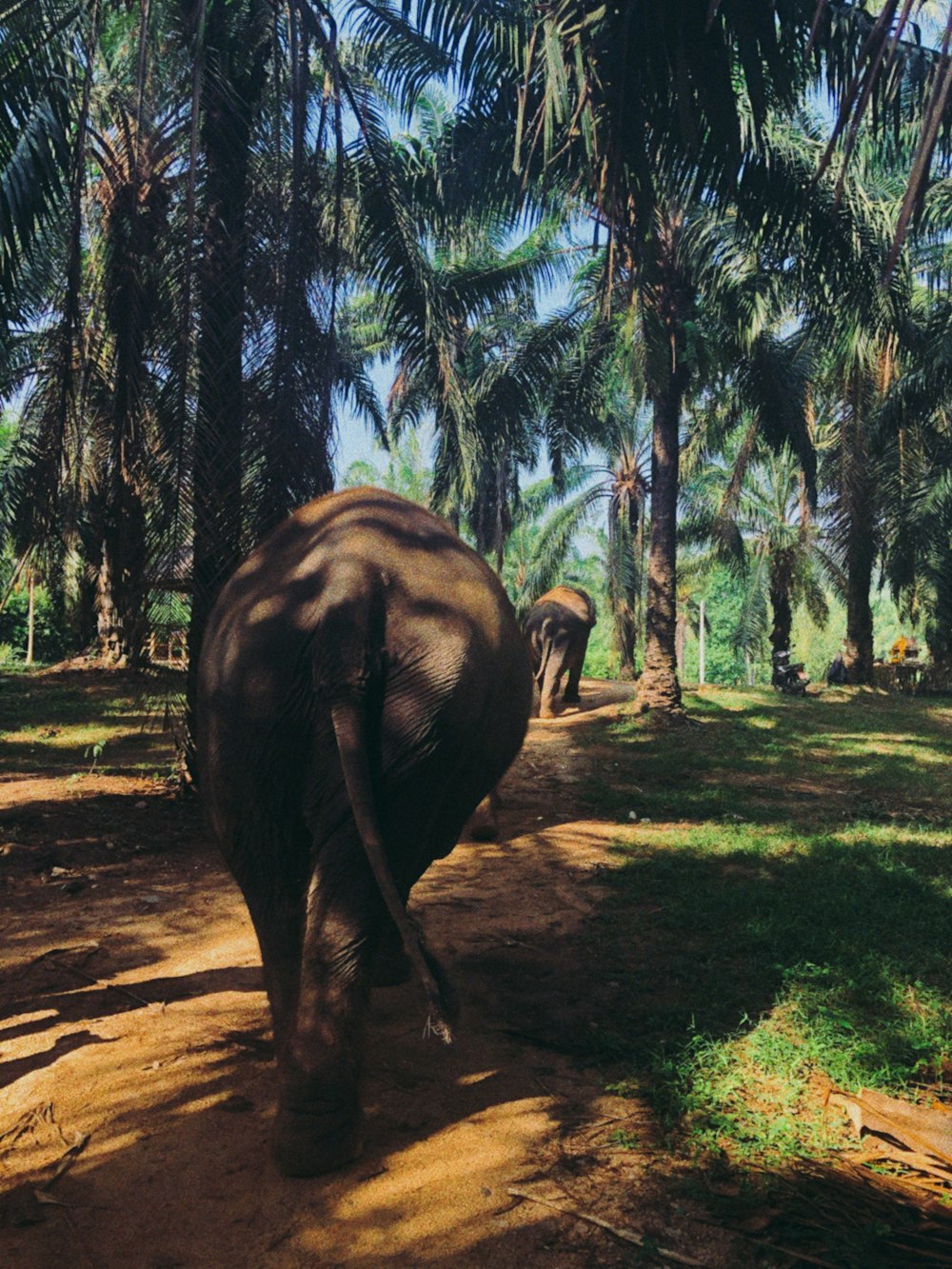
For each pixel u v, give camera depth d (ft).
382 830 8.82
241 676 9.08
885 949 15.85
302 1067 8.87
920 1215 8.65
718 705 57.82
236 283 21.21
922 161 8.93
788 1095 10.84
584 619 52.65
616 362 46.32
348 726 8.41
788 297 49.32
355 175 26.99
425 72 31.83
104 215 25.96
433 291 28.84
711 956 15.38
